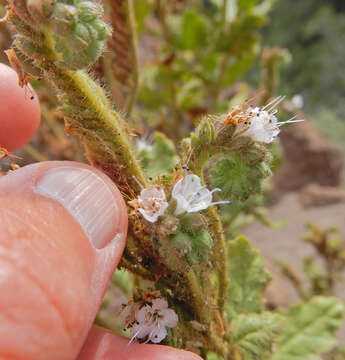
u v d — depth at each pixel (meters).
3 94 0.06
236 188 0.05
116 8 0.07
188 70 0.12
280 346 0.08
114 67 0.07
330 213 0.22
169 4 0.14
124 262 0.05
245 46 0.12
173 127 0.12
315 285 0.14
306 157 0.24
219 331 0.05
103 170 0.05
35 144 0.13
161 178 0.05
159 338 0.05
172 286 0.05
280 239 0.21
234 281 0.07
